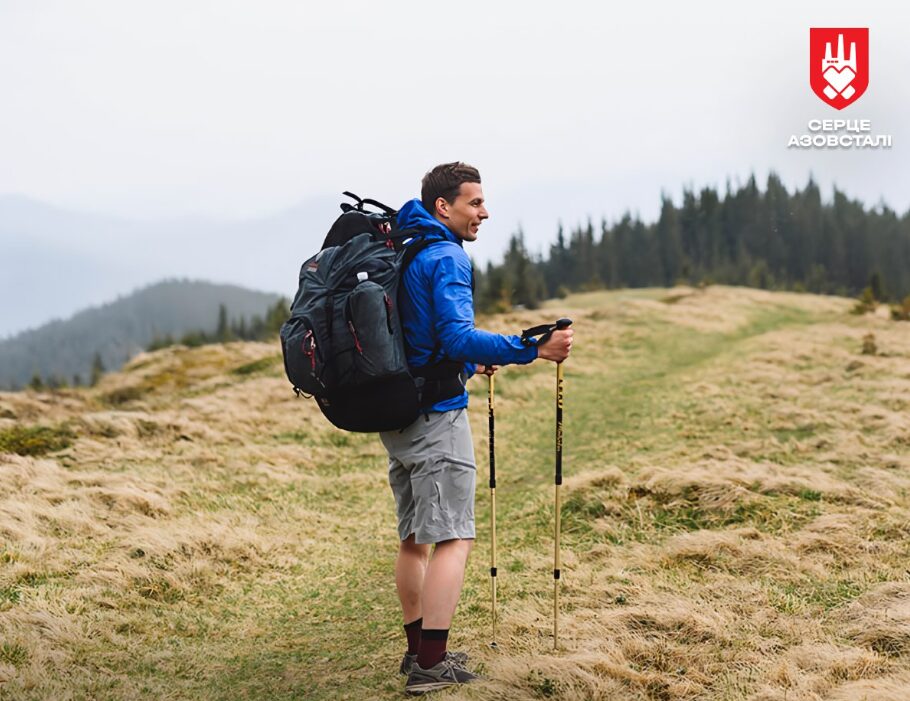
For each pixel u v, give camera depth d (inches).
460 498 145.7
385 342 135.4
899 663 148.2
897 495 278.5
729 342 1141.1
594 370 829.8
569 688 140.3
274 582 242.7
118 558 242.8
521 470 422.3
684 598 192.2
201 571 243.4
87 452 423.8
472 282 146.5
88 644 179.8
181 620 205.3
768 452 369.7
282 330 142.6
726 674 149.0
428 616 146.0
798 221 4788.4
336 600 224.8
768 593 192.5
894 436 380.2
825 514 257.0
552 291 4596.5
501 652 165.3
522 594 212.4
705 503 279.7
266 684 161.6
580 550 257.1
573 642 166.9
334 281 140.1
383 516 327.9
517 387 703.7
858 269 4611.2
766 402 521.3
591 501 299.9
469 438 148.5
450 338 138.5
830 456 348.8
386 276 139.5
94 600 209.8
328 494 367.2
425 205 153.9
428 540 143.5
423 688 144.9
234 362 1126.4
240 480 376.8
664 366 882.8
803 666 150.3
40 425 495.2
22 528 260.2
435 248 143.5
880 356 764.6
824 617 176.6
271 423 554.9
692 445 412.8
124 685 157.4
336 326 136.5
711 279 4094.5
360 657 175.3
